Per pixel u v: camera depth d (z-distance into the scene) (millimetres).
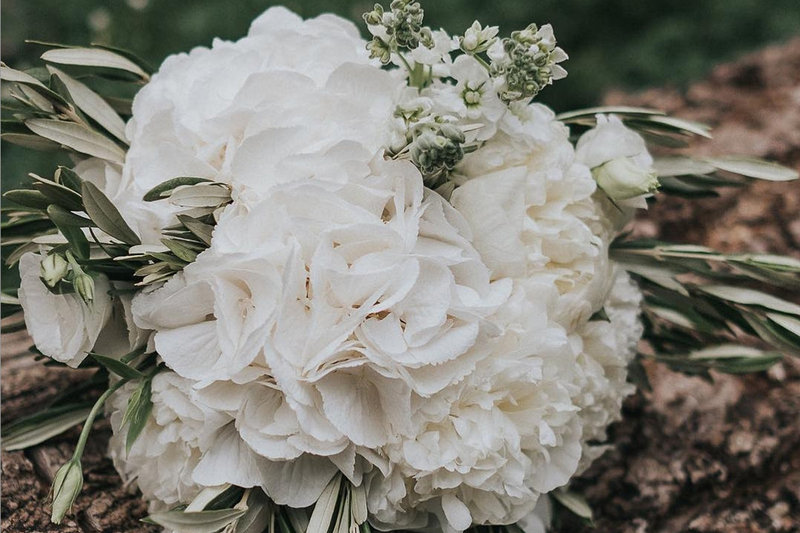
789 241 833
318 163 531
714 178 672
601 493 692
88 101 619
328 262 517
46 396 702
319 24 612
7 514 597
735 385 757
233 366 519
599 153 602
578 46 1566
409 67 567
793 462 718
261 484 542
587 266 584
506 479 556
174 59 597
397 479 554
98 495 630
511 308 557
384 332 523
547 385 568
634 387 653
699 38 1545
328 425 531
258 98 556
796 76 980
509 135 565
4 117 636
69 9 1387
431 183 558
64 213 544
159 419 555
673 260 641
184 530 528
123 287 569
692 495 697
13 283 908
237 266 523
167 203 556
